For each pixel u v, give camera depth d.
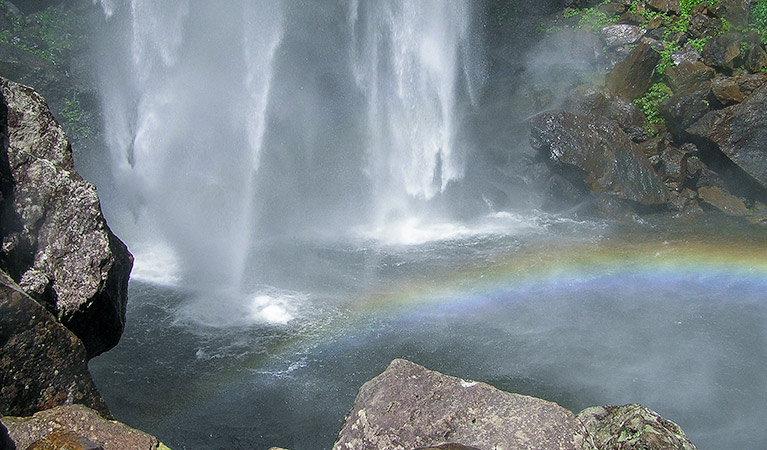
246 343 11.06
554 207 17.53
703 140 18.00
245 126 17.95
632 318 12.16
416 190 18.20
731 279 13.65
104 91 19.12
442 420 4.61
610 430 4.87
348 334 11.42
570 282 13.53
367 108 18.86
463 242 15.62
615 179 17.16
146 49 18.52
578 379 10.39
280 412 9.44
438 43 19.47
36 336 5.14
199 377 10.16
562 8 23.80
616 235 16.05
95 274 6.05
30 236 5.88
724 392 10.10
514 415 4.59
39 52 20.17
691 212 17.31
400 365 5.02
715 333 11.69
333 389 9.95
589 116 17.75
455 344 11.20
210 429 9.05
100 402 5.48
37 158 6.04
